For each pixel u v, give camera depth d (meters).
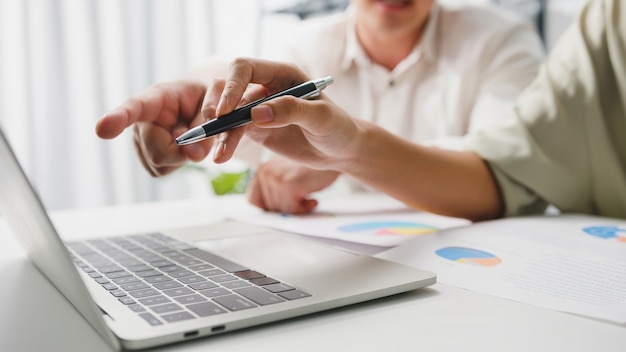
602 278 0.42
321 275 0.41
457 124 1.09
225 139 0.44
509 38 1.11
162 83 0.59
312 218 0.69
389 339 0.31
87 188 2.05
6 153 0.28
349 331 0.33
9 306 0.39
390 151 0.60
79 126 2.02
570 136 0.68
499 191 0.68
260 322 0.33
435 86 1.11
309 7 2.18
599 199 0.69
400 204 0.79
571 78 0.70
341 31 1.19
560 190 0.68
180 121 0.59
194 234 0.57
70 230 0.67
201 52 2.24
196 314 0.33
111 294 0.37
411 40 1.12
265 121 0.41
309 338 0.32
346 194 0.92
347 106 1.15
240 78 0.45
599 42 0.71
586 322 0.34
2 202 0.41
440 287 0.42
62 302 0.40
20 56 1.93
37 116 1.97
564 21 1.73
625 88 0.67
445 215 0.66
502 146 0.69
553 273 0.44
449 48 1.12
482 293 0.40
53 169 2.00
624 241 0.53
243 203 0.84
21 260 0.52
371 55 1.15
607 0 0.71
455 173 0.65
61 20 1.97
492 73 1.07
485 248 0.50
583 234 0.55
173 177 2.21
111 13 2.06
